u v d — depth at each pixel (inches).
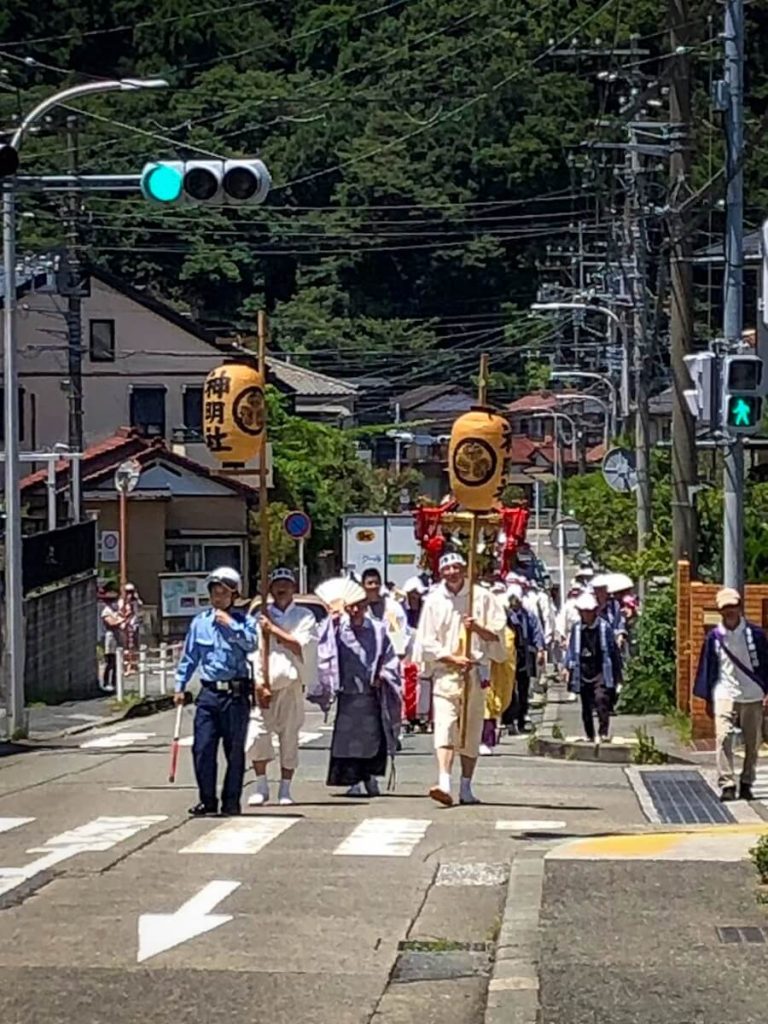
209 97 1798.7
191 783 701.9
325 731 1010.7
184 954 353.4
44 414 2316.7
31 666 1237.7
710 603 850.8
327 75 1866.4
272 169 2060.8
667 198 1091.9
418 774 740.0
